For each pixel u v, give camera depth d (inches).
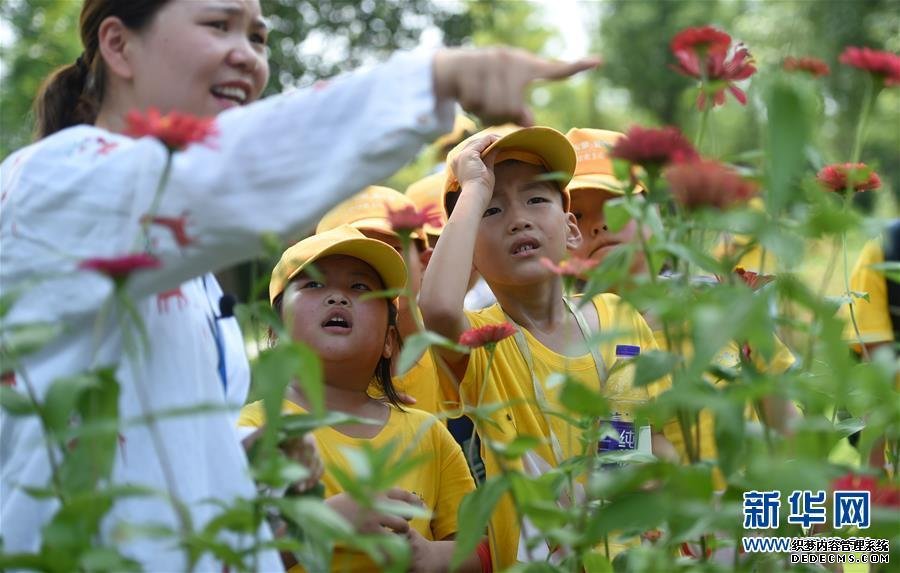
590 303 118.0
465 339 83.5
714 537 74.3
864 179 78.9
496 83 63.3
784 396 65.4
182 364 72.2
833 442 69.3
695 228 65.8
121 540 57.3
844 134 717.3
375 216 124.7
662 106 1139.9
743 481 65.4
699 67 72.1
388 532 93.7
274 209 65.6
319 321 104.8
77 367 69.6
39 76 390.0
